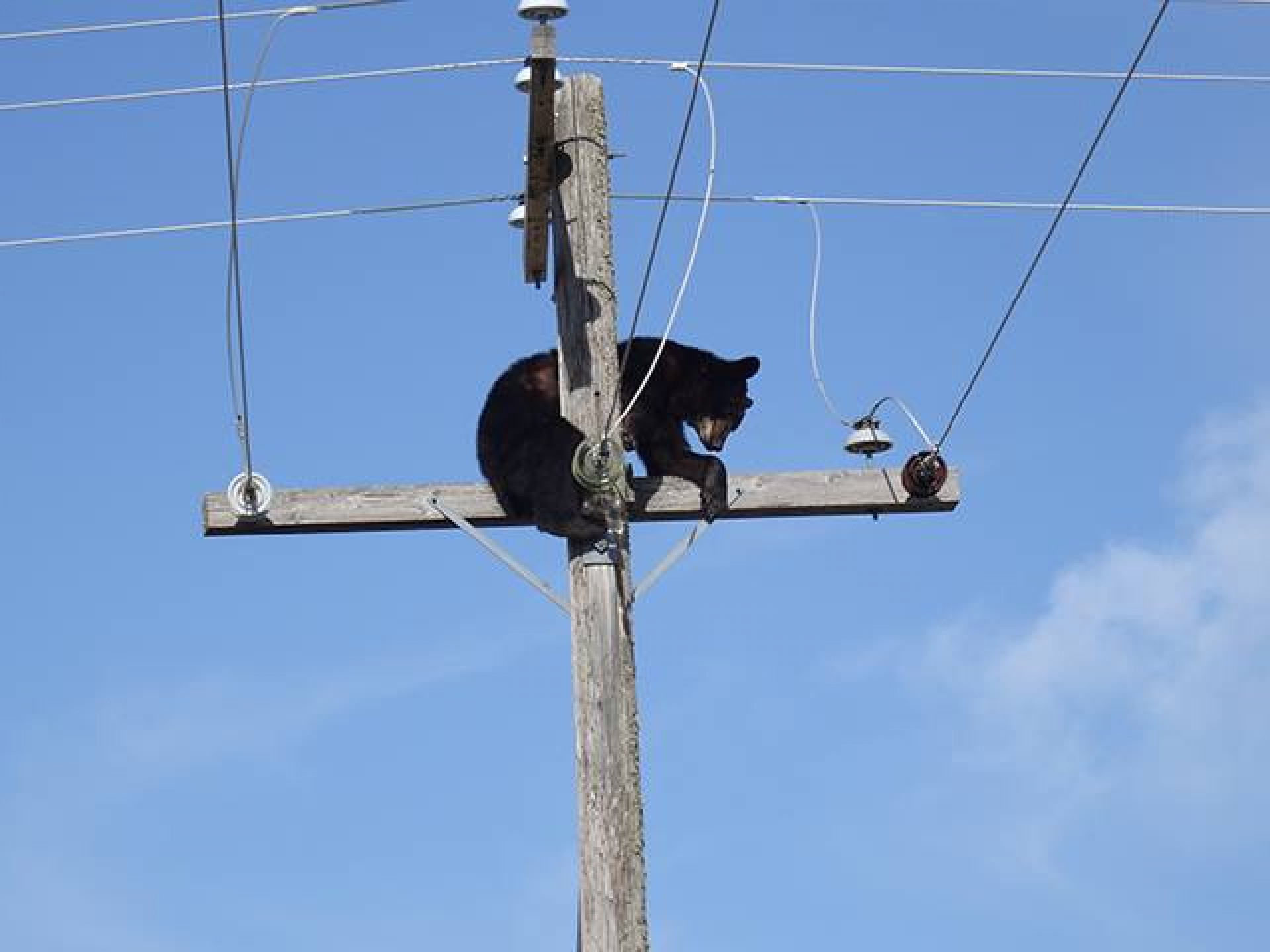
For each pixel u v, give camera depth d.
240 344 14.45
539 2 13.43
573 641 13.66
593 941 12.90
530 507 14.52
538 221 14.53
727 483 15.20
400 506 14.78
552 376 15.63
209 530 14.70
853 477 15.34
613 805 13.14
